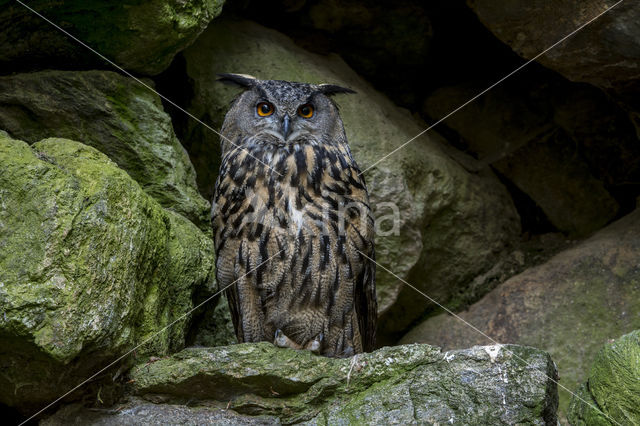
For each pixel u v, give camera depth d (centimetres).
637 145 723
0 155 392
